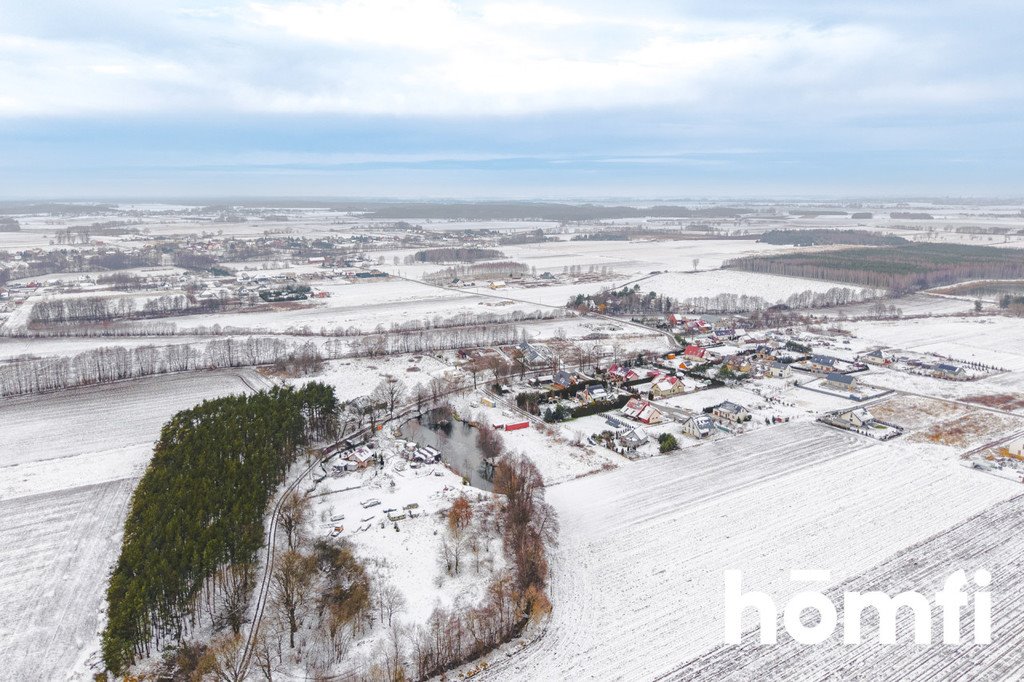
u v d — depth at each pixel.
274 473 113.19
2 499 111.44
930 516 107.94
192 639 77.69
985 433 145.75
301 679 71.75
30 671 72.50
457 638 76.69
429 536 100.94
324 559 91.88
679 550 97.94
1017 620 81.31
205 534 86.88
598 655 75.75
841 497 114.94
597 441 140.38
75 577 89.50
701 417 146.50
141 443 136.25
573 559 95.62
